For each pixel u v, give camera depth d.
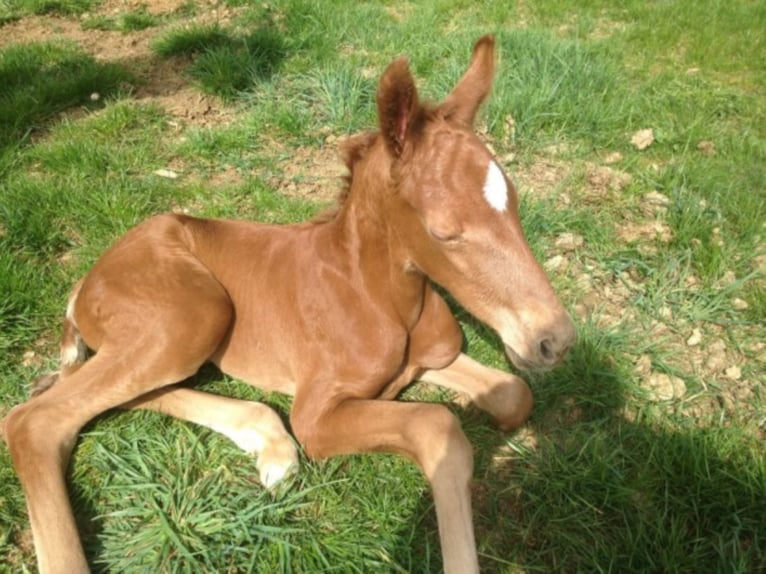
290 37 2.17
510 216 0.78
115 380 0.95
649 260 1.34
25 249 1.34
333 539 0.87
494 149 1.67
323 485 0.93
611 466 0.95
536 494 0.93
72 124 1.77
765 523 0.87
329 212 1.01
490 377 1.03
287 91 1.91
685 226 1.37
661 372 1.12
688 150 1.68
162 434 1.01
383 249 0.90
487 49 0.89
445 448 0.79
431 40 2.16
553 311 0.77
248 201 1.52
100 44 2.29
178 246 1.04
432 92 1.83
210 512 0.90
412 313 0.95
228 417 1.00
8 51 2.07
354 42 2.20
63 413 0.93
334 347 0.95
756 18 2.38
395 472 0.95
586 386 1.07
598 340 1.14
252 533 0.87
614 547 0.85
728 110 1.86
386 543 0.87
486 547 0.87
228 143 1.70
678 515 0.89
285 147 1.71
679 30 2.31
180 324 0.96
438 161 0.78
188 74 2.04
